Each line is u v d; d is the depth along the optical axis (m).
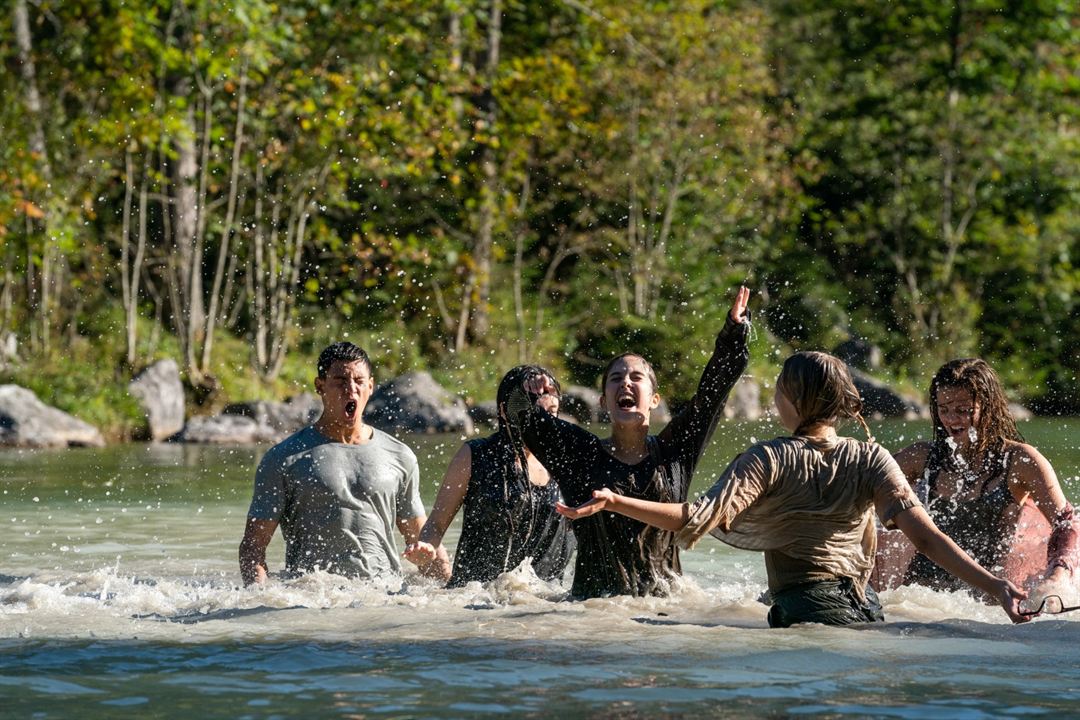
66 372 37.41
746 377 44.28
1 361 38.09
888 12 59.16
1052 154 56.12
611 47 48.06
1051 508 10.87
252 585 11.34
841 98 57.94
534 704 6.93
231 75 38.41
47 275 39.88
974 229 55.94
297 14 39.69
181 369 40.75
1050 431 36.50
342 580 11.48
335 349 12.28
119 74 38.25
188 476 24.09
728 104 49.56
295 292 46.97
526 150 47.16
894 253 55.53
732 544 9.05
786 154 52.50
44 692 7.27
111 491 21.36
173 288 40.59
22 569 13.40
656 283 49.59
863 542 9.17
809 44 59.69
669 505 8.48
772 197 52.69
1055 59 58.19
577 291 50.88
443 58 41.88
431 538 11.53
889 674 7.57
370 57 41.19
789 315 53.12
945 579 10.91
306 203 44.47
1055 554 10.65
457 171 43.81
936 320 53.81
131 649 8.43
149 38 37.44
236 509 18.95
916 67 58.16
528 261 53.34
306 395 38.88
